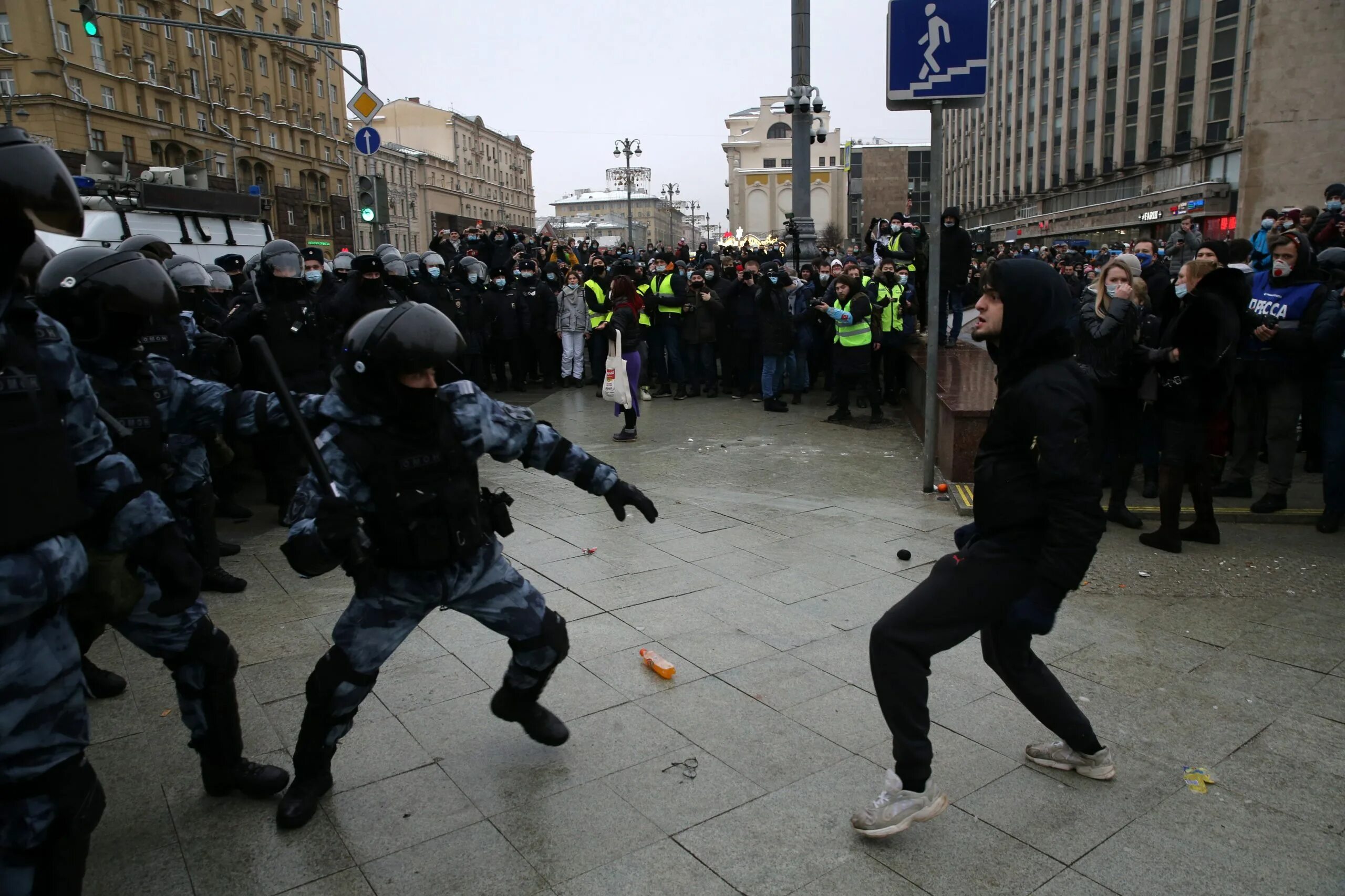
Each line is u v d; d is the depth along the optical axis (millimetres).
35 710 1974
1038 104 59500
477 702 3646
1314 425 7031
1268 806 2900
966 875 2582
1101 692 3682
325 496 2488
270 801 2992
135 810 2939
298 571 2465
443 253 14547
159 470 3205
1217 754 3213
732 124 111312
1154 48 45750
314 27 62812
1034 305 2557
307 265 8102
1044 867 2611
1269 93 13922
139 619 2719
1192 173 42875
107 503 2258
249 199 10664
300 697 3691
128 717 3562
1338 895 2477
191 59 49594
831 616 4543
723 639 4258
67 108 41188
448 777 3105
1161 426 5410
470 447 2717
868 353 9828
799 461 8148
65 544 2023
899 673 2680
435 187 87500
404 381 2531
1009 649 2910
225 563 5426
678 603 4707
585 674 3883
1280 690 3682
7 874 1975
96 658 4102
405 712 3562
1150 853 2670
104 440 2299
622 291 8859
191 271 4980
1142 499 6477
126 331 3020
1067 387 2531
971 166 77000
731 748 3279
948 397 7492
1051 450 2473
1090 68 52094
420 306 2568
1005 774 3096
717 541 5770
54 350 2129
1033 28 59719
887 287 10734
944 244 11180
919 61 6238
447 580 2785
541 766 3168
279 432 3064
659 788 3031
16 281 2035
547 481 7438
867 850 2693
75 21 41500
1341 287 5688
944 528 6020
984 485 2693
